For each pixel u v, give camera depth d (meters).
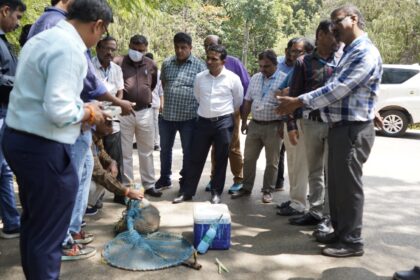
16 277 2.96
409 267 3.26
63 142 2.18
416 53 17.80
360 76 3.04
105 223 4.04
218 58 4.41
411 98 9.80
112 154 4.38
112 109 2.48
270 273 3.12
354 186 3.27
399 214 4.54
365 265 3.27
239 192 4.95
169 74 4.87
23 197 2.24
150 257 3.26
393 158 7.51
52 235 2.25
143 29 12.94
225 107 4.52
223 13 21.56
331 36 3.68
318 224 3.92
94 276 3.01
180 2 7.62
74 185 2.27
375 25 17.50
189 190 4.75
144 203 3.72
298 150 4.16
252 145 4.81
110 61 4.31
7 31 3.41
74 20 2.26
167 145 5.07
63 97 2.02
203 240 3.42
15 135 2.15
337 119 3.20
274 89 4.54
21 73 2.13
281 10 25.30
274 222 4.17
